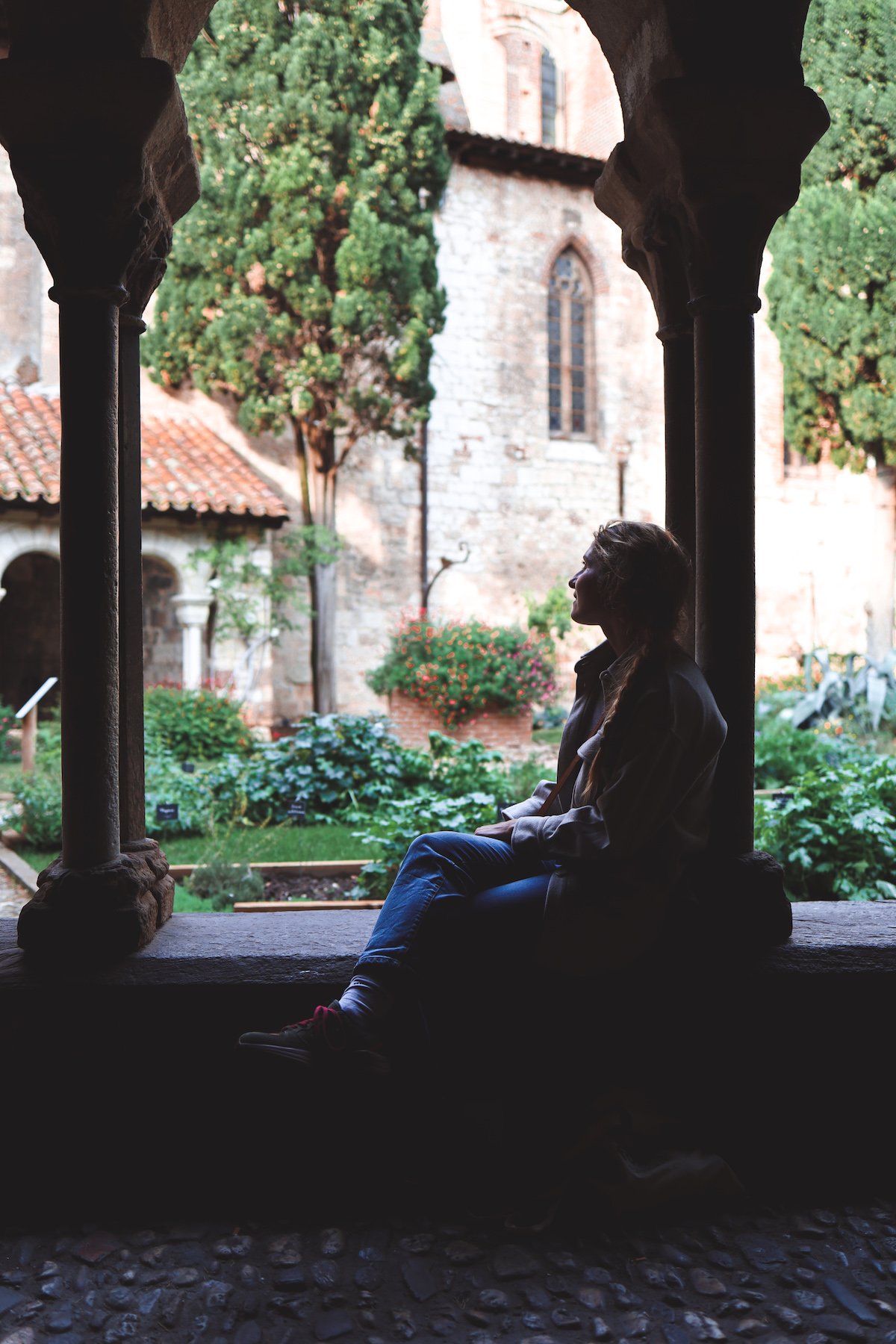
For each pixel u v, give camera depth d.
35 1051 2.42
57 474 12.91
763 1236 2.33
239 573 13.86
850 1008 2.56
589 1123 2.44
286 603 15.81
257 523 14.15
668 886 2.36
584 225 18.50
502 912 2.35
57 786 7.73
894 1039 2.59
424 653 12.17
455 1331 1.99
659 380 19.22
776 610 19.59
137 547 2.87
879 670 10.77
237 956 2.54
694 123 2.52
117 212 2.46
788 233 13.97
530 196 18.03
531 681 12.06
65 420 2.50
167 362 14.31
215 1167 2.47
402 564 16.91
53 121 2.38
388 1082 2.39
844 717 10.79
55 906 2.50
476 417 17.61
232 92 13.36
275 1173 2.48
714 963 2.54
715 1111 2.55
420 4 14.02
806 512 19.80
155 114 2.38
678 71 2.56
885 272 13.48
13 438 13.44
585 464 18.52
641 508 19.06
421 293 14.20
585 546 18.50
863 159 13.30
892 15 12.77
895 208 13.22
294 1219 2.36
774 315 14.52
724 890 2.64
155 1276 2.15
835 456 14.64
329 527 14.94
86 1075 2.44
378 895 5.77
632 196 2.91
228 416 15.67
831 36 13.05
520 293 17.98
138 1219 2.36
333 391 14.27
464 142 17.06
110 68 2.33
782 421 19.59
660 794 2.28
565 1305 2.07
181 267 13.96
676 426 2.99
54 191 2.43
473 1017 2.46
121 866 2.59
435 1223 2.36
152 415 15.38
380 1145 2.49
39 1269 2.18
